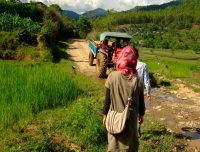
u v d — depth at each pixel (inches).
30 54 559.5
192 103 364.5
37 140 195.6
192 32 3476.9
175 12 4562.0
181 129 267.3
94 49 523.8
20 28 692.7
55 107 286.0
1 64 450.6
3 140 196.4
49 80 339.6
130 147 132.0
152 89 427.2
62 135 215.9
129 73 132.6
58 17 1397.6
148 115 301.0
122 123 126.8
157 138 227.6
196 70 629.9
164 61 740.7
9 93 283.6
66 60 598.9
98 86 393.4
